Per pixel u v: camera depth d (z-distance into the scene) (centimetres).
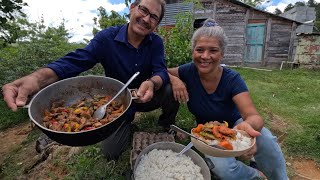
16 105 163
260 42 1317
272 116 461
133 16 241
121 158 280
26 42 898
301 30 1753
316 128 408
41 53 664
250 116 203
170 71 269
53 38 956
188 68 249
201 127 181
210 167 230
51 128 165
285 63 1302
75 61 229
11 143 403
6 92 167
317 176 301
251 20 1301
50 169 289
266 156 220
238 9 1293
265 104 532
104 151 272
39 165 305
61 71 211
